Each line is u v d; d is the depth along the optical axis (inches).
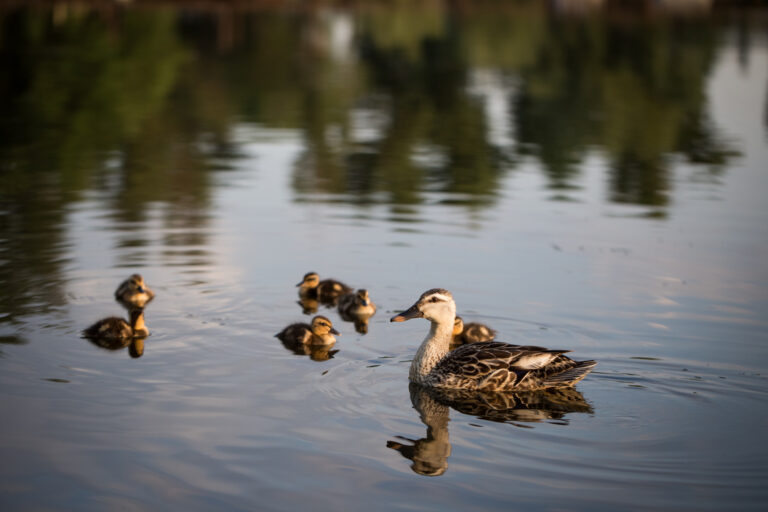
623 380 408.5
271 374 413.7
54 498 297.4
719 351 442.3
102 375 403.9
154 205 743.1
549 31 2684.5
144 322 478.3
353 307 507.2
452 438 347.6
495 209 757.9
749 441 345.4
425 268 588.1
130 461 323.3
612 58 2138.3
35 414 360.2
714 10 3604.8
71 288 528.4
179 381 400.8
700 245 644.1
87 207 727.1
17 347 433.7
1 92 1348.4
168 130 1153.4
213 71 1812.3
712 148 1091.9
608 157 1035.9
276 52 2194.9
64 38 1845.5
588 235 673.0
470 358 400.5
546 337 465.1
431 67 2063.2
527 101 1551.4
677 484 312.0
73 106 1273.4
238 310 506.0
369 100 1528.1
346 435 349.4
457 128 1261.1
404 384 407.8
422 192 827.4
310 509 293.1
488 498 301.7
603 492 306.3
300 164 955.3
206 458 326.3
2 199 746.2
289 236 660.7
